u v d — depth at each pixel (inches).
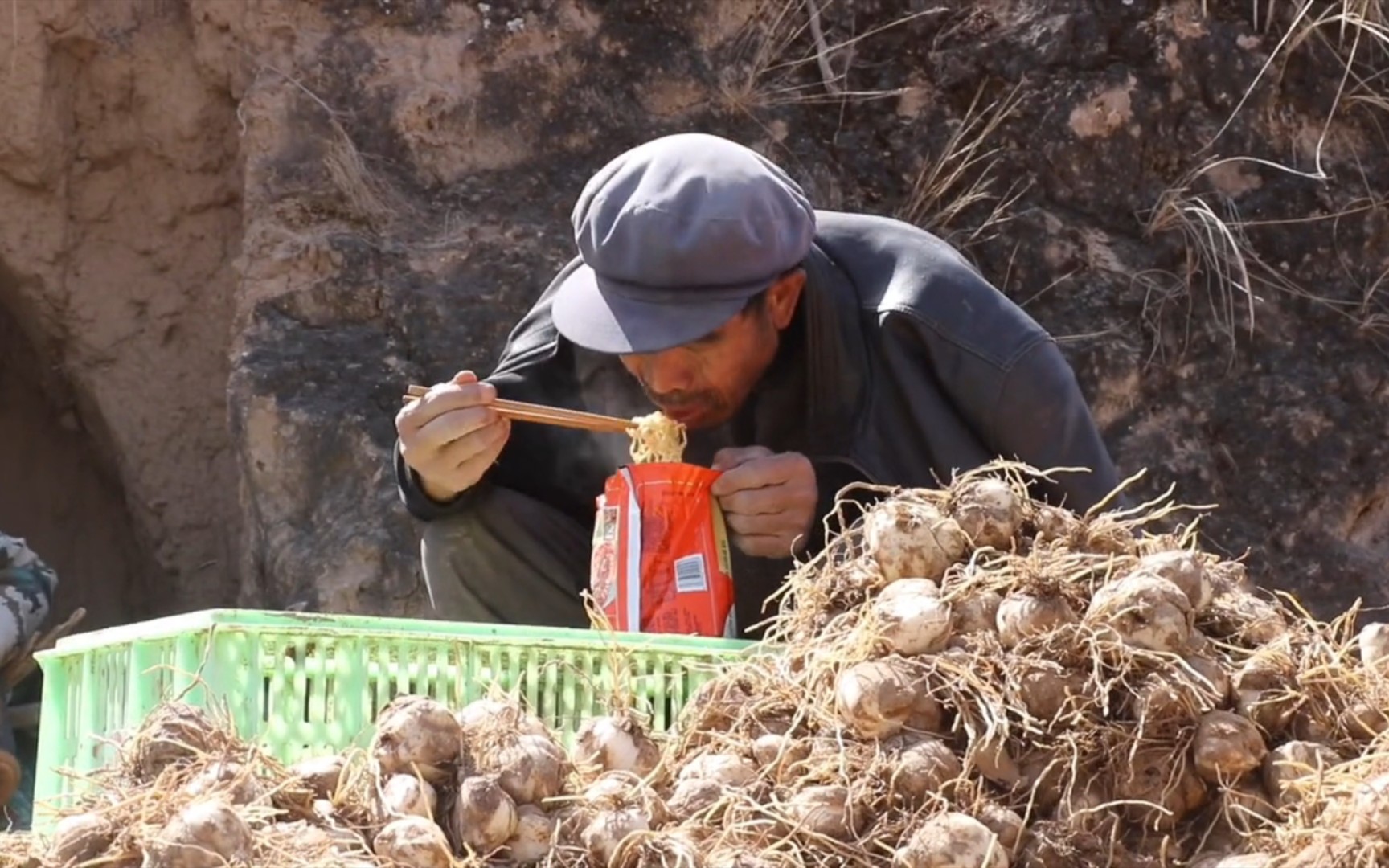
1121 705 117.3
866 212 262.7
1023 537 128.0
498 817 109.5
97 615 273.7
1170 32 270.1
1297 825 110.7
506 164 261.7
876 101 269.1
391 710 114.0
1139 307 258.1
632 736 120.8
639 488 152.4
